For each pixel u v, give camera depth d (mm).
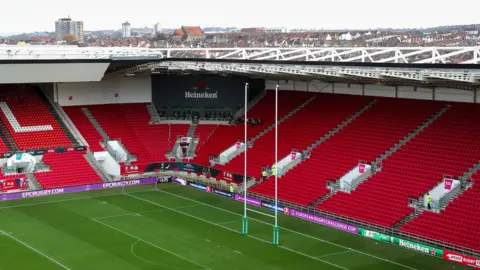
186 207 61562
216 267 43531
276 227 48938
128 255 46219
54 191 66875
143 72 77875
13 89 80625
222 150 76438
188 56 78562
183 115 85375
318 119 72750
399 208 53312
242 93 84062
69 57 69688
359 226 52438
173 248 48094
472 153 55531
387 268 43188
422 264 44125
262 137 75062
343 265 43906
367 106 70500
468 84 54156
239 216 58125
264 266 43719
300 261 44844
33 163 70500
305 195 60750
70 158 73562
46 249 47625
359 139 65500
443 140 59094
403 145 61094
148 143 80312
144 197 65875
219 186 69750
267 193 63594
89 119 80438
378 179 58219
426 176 55500
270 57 69562
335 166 63156
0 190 66000
